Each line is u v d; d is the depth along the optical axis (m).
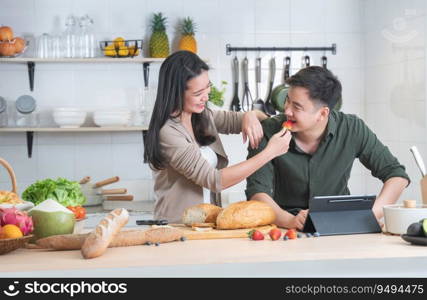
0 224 1.75
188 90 2.31
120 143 4.28
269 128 2.43
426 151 3.56
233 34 4.35
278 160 2.41
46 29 4.17
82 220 2.14
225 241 1.88
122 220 1.73
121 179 4.27
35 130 3.93
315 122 2.22
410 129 3.76
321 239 1.89
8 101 4.14
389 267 1.92
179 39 4.27
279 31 4.39
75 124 4.01
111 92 4.24
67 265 1.59
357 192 4.50
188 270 1.89
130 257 1.64
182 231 1.89
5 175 4.17
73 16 4.18
